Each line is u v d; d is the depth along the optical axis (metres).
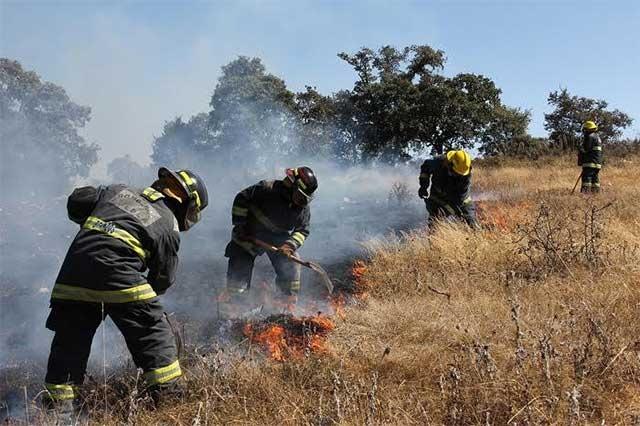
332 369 4.08
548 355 3.73
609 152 23.73
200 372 4.11
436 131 35.41
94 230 3.76
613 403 3.49
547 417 3.32
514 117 34.91
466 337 4.42
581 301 4.95
